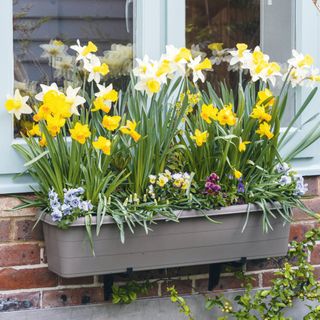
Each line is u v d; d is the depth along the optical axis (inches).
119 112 130.3
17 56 129.6
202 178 131.1
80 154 122.7
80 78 131.8
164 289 140.6
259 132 128.3
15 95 123.6
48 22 131.7
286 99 132.7
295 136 144.6
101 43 134.7
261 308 139.7
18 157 128.0
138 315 138.3
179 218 126.6
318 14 146.6
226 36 142.3
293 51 134.7
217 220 129.4
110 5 135.1
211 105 125.8
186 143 133.3
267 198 131.3
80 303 135.3
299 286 145.9
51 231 124.9
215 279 140.6
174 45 137.2
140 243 126.0
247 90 134.3
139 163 125.6
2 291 130.7
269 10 145.0
